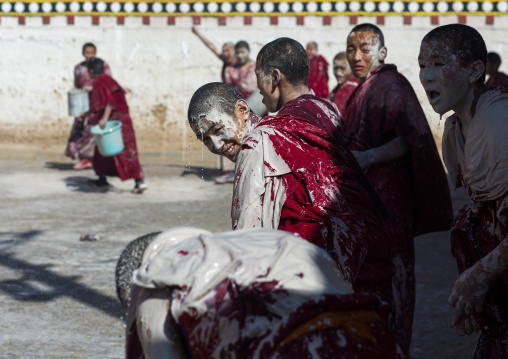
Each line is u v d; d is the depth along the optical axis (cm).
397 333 406
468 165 296
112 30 1388
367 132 431
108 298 539
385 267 317
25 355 430
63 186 1039
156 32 1380
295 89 335
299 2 1342
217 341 175
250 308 175
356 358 169
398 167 426
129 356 193
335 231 297
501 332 301
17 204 900
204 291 178
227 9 1361
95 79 1016
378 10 1321
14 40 1408
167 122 1395
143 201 927
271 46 335
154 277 185
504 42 1299
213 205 896
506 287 299
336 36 1339
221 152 313
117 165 990
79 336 463
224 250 186
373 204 321
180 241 199
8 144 1428
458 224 315
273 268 181
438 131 1316
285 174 296
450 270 624
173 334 183
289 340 168
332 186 303
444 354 437
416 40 1316
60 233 744
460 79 298
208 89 306
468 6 1300
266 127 303
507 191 285
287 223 297
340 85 940
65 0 1391
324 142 307
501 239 291
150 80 1391
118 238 724
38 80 1412
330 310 174
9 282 576
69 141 1238
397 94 423
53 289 559
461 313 299
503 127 283
